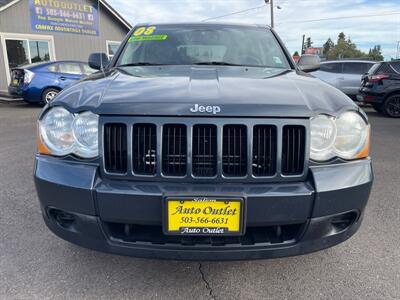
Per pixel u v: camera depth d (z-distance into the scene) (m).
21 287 2.04
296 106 1.77
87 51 16.55
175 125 1.72
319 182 1.75
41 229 2.73
